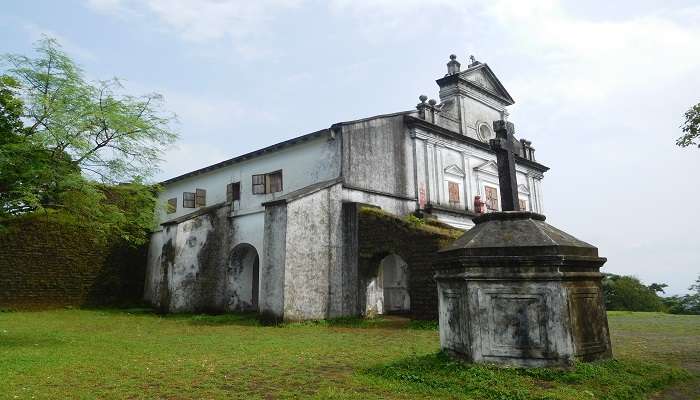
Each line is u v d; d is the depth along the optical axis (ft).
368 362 22.67
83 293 64.03
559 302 16.75
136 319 49.83
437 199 61.52
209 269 58.95
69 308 61.93
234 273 60.13
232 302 58.90
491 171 72.49
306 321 44.34
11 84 29.35
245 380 18.95
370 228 47.93
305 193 46.83
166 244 56.80
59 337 33.40
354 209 49.75
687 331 37.73
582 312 17.67
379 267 49.78
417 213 58.39
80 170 31.30
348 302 48.39
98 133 32.22
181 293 55.47
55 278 61.52
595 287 18.52
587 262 18.07
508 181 21.31
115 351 26.86
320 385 17.84
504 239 18.11
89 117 30.71
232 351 26.84
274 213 46.21
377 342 30.63
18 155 28.22
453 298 19.25
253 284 62.23
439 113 65.98
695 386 17.28
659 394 16.12
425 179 61.00
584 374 15.92
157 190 41.37
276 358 24.29
